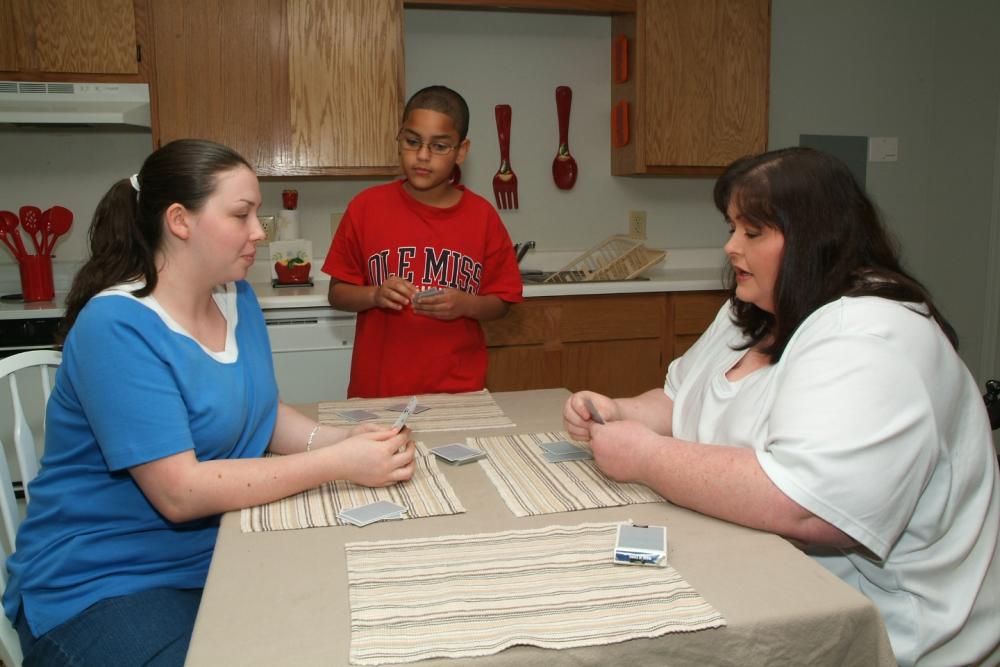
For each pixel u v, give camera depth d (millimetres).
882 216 1180
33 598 1086
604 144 3406
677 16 3055
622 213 3475
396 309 1960
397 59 2857
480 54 3236
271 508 1058
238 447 1252
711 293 3029
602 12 3178
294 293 2777
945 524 1055
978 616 1075
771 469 961
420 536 965
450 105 1979
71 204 3029
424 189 2027
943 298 3684
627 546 887
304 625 761
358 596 810
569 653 722
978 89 3451
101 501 1118
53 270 3025
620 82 3248
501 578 849
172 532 1148
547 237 3414
